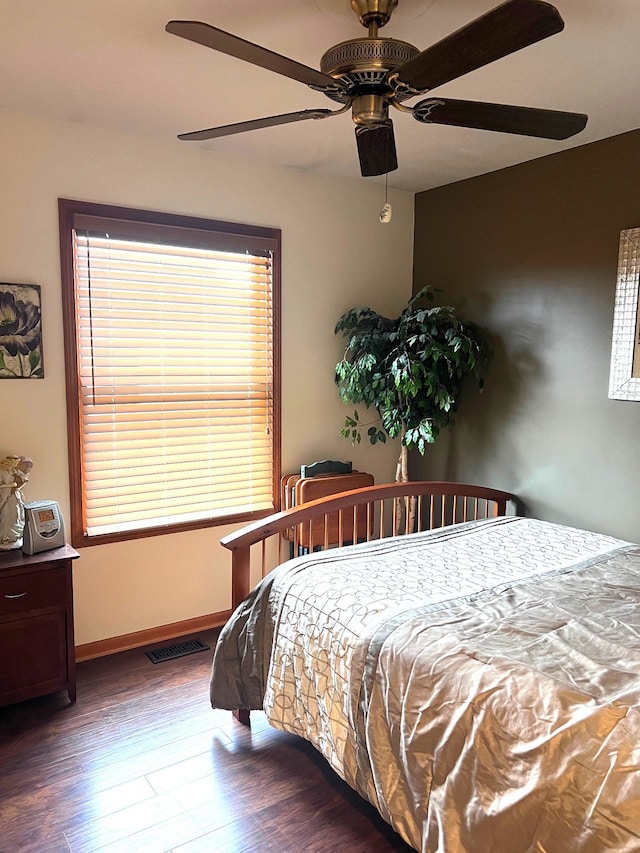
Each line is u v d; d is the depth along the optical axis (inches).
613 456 112.2
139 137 110.5
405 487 115.2
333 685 73.5
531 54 78.0
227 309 124.6
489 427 135.3
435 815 58.4
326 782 81.4
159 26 72.1
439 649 64.9
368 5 64.7
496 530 110.7
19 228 101.4
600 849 46.0
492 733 55.7
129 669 110.7
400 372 123.9
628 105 94.7
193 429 123.0
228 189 121.2
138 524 118.2
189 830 72.7
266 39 76.0
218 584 128.7
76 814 75.1
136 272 113.8
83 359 110.3
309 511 103.0
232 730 93.0
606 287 111.0
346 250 139.6
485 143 112.3
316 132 107.7
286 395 134.0
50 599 96.0
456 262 140.3
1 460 102.2
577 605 76.1
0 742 89.0
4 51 78.3
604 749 49.4
